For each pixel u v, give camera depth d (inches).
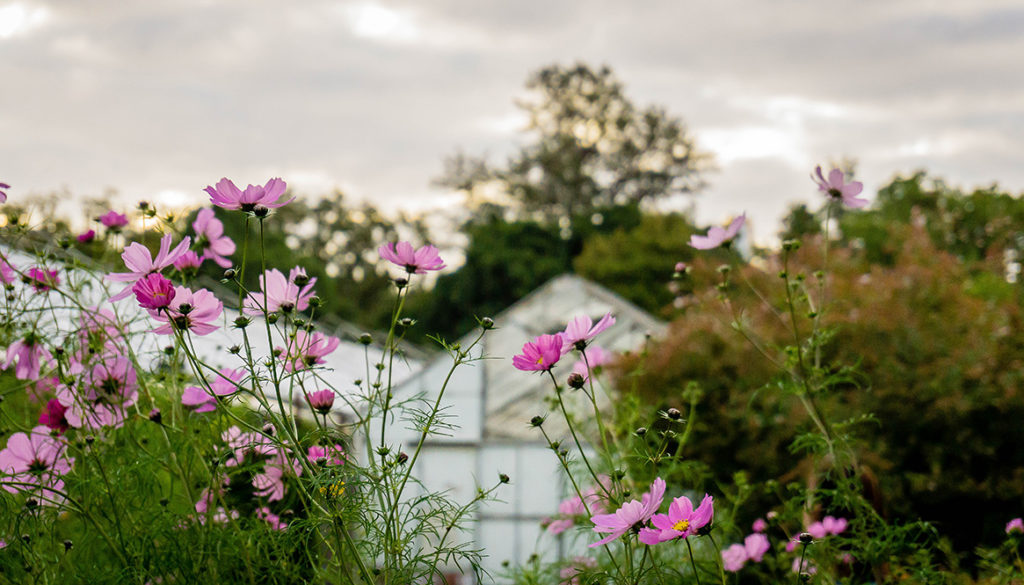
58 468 87.2
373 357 327.0
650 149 1471.5
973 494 255.6
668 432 75.9
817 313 119.3
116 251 103.9
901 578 110.3
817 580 96.6
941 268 319.3
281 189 71.6
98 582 79.2
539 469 335.0
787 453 266.2
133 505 85.3
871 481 124.6
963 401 260.5
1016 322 280.5
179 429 80.7
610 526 71.6
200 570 80.7
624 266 1070.4
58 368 88.0
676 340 294.8
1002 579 117.3
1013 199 962.1
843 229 1028.5
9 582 76.5
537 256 1187.9
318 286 1230.9
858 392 270.4
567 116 1481.3
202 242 96.1
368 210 1668.3
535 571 126.5
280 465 83.4
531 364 77.4
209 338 108.4
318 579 76.2
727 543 144.9
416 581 75.4
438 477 343.3
